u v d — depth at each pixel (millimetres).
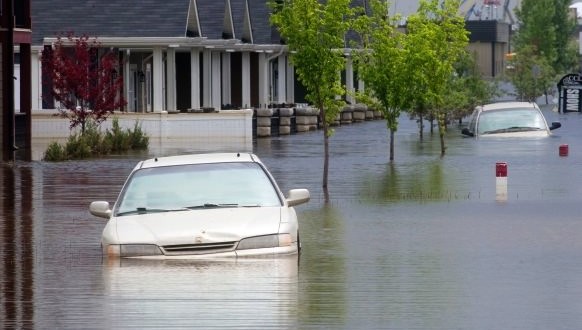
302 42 64812
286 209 36562
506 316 28688
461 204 53531
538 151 82875
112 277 33531
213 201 36719
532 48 175125
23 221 49094
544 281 33469
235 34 128125
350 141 102625
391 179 65562
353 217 49219
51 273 35469
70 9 115312
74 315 29109
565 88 153625
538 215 49188
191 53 117875
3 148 85812
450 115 130750
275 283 32500
